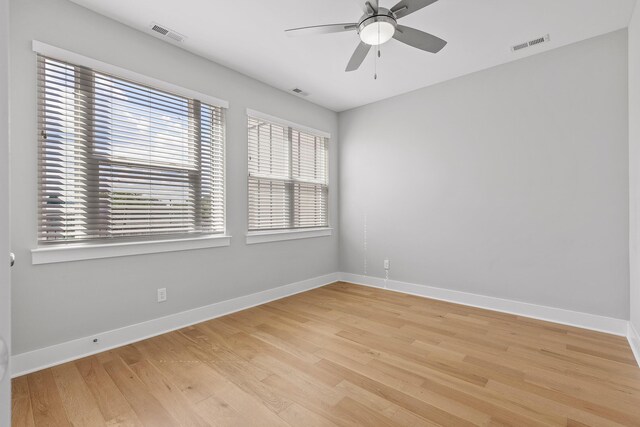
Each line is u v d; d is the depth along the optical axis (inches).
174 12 87.8
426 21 92.1
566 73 105.7
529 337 95.7
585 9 87.0
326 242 165.6
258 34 98.7
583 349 87.5
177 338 96.3
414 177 143.6
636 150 85.4
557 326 104.4
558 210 108.0
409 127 145.0
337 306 127.4
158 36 98.9
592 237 102.0
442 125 134.5
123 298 92.4
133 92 94.3
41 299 78.5
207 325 107.0
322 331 101.5
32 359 76.9
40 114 78.5
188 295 107.7
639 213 82.1
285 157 145.4
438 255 136.6
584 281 103.4
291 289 145.3
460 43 103.8
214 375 75.2
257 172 132.1
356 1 78.6
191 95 107.7
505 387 69.7
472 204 126.7
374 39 81.4
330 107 165.3
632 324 91.1
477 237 125.7
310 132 155.6
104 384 71.5
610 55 98.3
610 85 98.4
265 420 59.8
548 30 96.9
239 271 123.6
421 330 102.0
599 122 100.4
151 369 78.0
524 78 113.7
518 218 116.0
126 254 92.6
